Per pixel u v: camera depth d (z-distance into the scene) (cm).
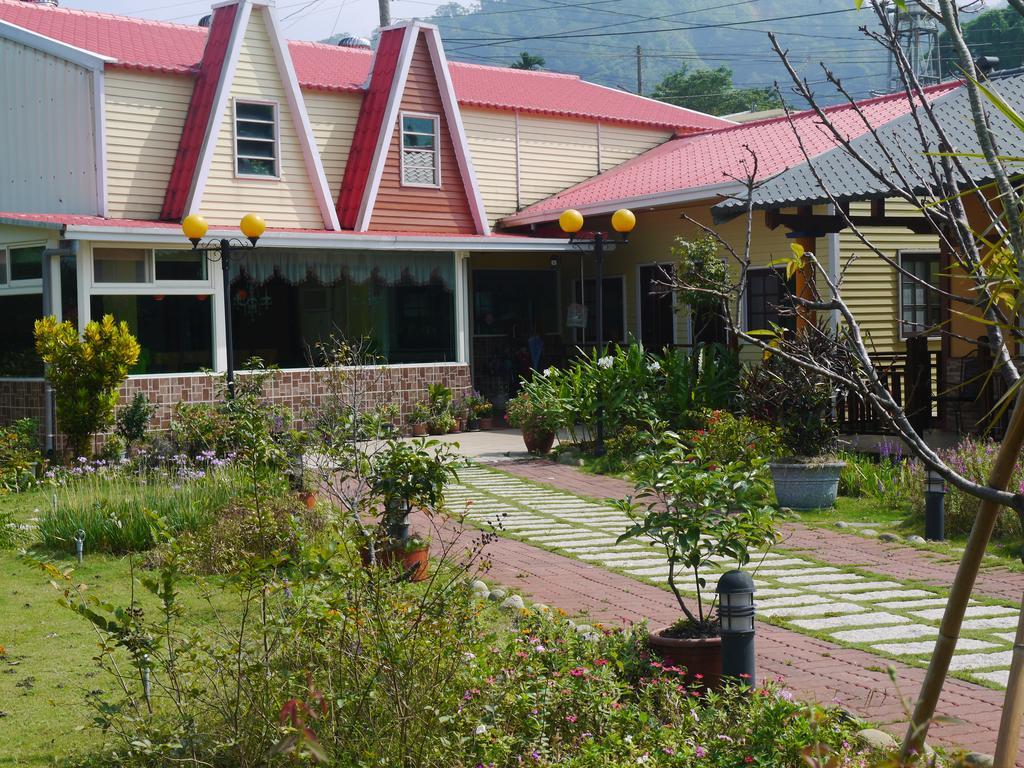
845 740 518
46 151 1966
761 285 1903
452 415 2069
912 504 1203
